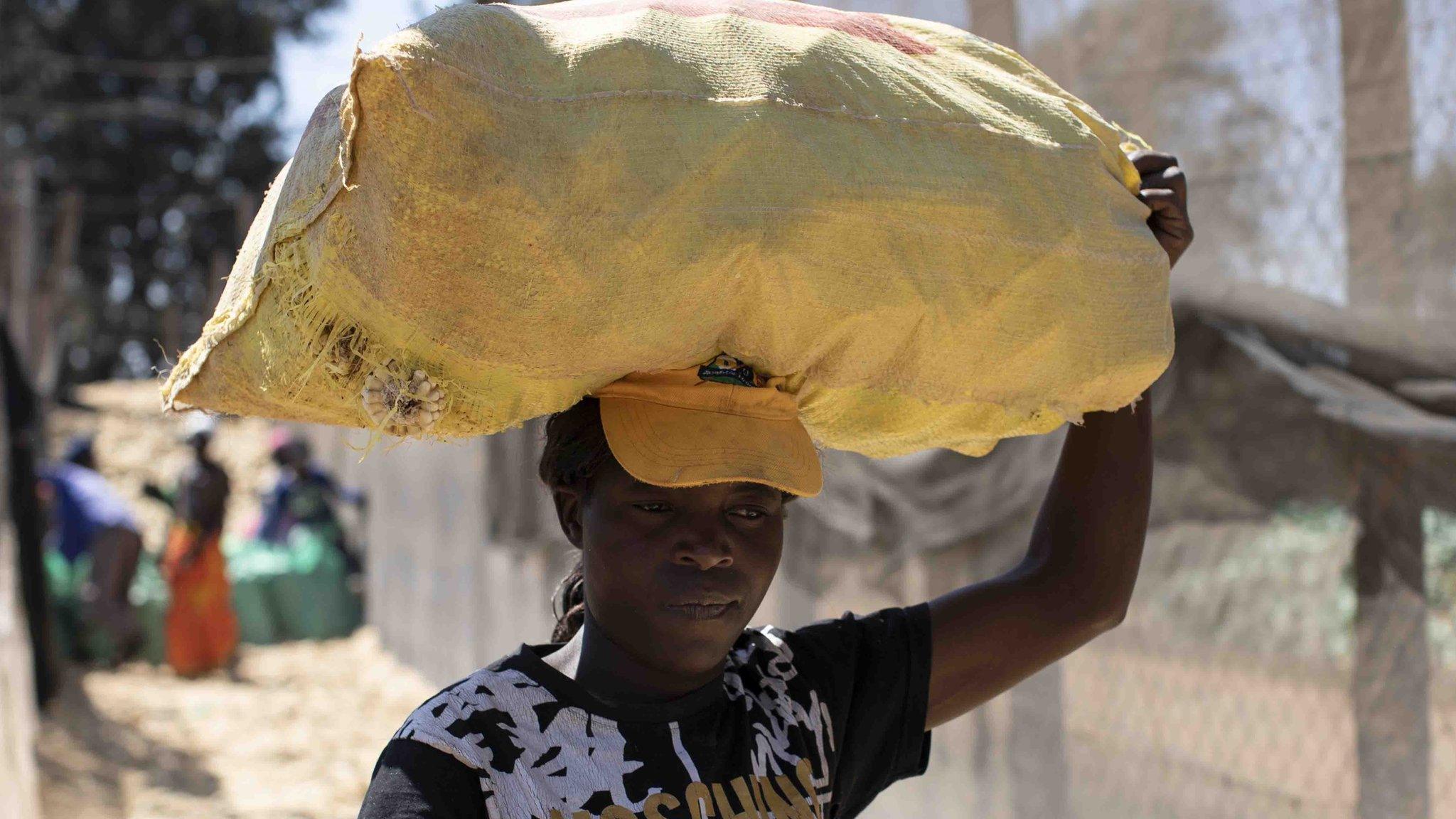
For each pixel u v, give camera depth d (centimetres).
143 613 970
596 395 139
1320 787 270
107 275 2667
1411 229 248
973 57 147
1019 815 359
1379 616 258
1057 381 138
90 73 2667
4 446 688
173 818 610
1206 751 297
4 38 2584
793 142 121
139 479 1435
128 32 2658
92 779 652
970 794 380
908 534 380
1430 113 245
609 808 131
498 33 113
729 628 137
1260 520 284
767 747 145
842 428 164
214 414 152
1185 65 293
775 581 456
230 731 787
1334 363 264
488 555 756
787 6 138
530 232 112
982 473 354
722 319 127
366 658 1011
